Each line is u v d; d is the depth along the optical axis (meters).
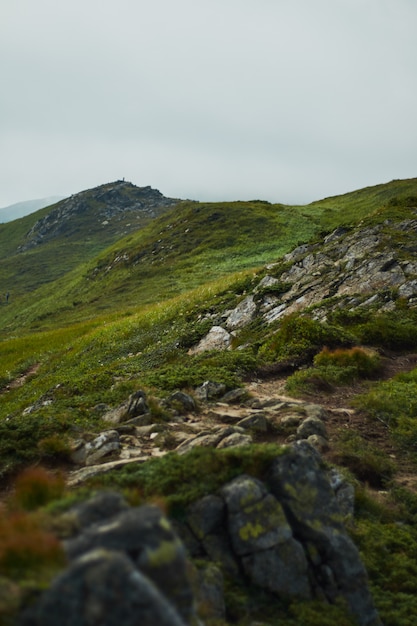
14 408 24.86
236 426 10.73
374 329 20.50
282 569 6.38
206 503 6.76
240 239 73.19
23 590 3.88
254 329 25.28
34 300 95.50
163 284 62.53
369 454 10.96
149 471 7.78
